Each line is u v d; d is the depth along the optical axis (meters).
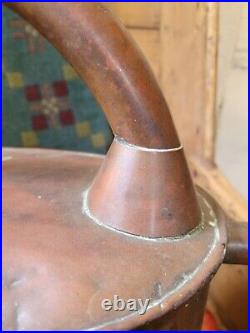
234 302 0.72
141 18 0.93
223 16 0.72
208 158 0.83
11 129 1.01
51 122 1.04
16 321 0.34
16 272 0.37
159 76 0.97
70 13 0.39
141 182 0.41
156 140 0.41
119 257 0.39
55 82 1.03
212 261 0.40
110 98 0.41
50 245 0.40
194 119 0.86
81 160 0.58
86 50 0.39
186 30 0.83
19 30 0.99
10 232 0.41
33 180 0.51
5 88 1.00
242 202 0.71
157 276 0.38
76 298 0.35
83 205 0.46
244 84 0.70
